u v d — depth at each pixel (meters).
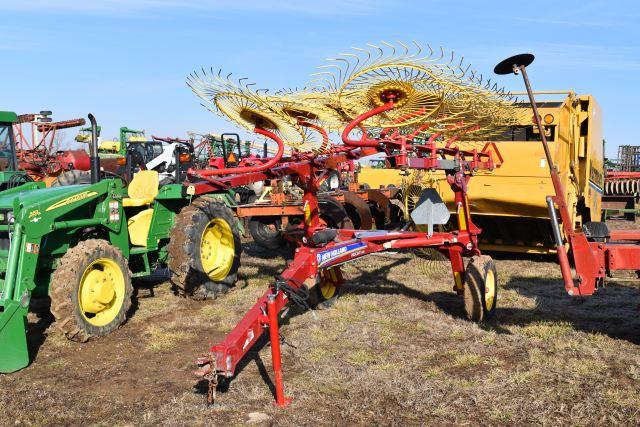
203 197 7.66
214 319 6.52
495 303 6.48
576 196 10.34
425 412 4.12
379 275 8.73
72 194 6.07
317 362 5.06
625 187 19.48
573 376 4.73
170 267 7.14
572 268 9.73
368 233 6.23
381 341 5.63
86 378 4.86
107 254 6.11
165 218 7.45
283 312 4.92
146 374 4.94
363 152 5.57
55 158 14.75
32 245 5.52
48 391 4.59
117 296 6.23
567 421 3.98
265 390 4.49
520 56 4.80
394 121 5.22
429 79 4.73
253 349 5.41
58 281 5.61
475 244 6.57
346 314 6.55
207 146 16.67
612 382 4.61
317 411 4.16
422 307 6.95
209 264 7.52
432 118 5.50
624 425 3.91
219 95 4.76
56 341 5.80
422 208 6.33
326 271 6.72
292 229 6.07
